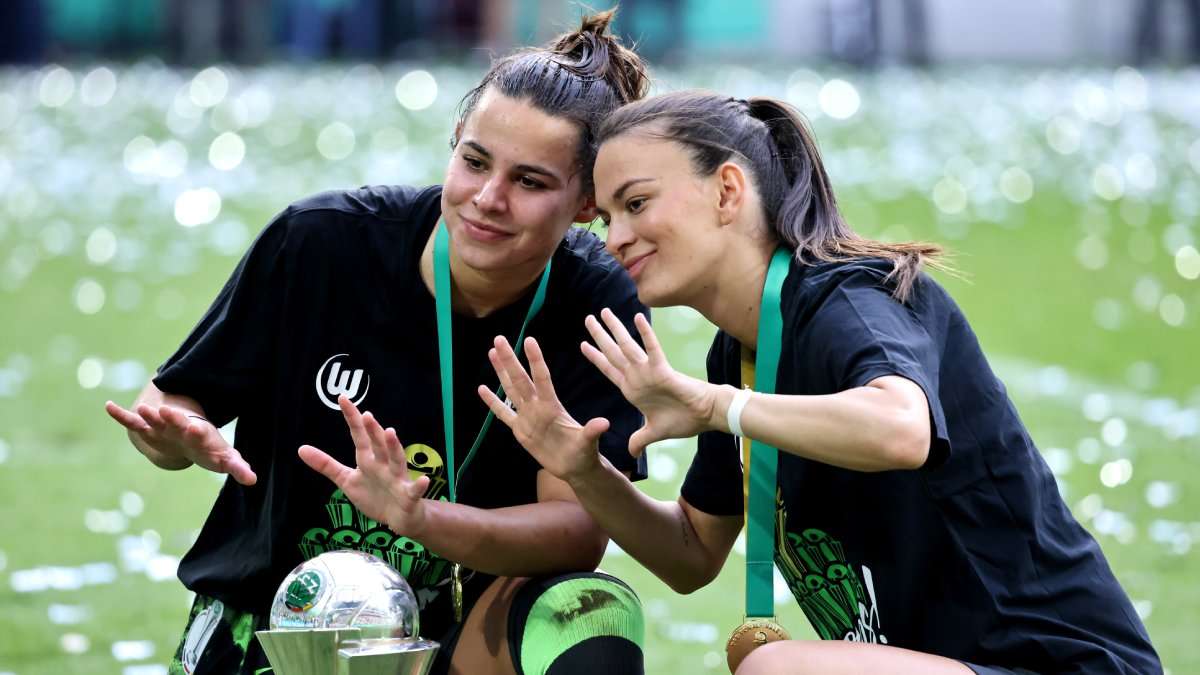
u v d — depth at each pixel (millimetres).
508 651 11281
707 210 10375
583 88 10945
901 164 56281
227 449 10547
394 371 11562
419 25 97875
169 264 39500
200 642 11805
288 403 11586
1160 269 39375
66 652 15508
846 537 10562
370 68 89812
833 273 10195
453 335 11602
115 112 68688
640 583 18547
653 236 10391
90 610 16922
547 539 11109
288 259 11516
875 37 98062
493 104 10797
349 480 10375
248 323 11602
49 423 25344
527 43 12594
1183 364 30594
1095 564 10531
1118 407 27250
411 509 10352
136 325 32875
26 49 91875
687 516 11766
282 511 11578
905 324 9945
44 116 67562
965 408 10391
